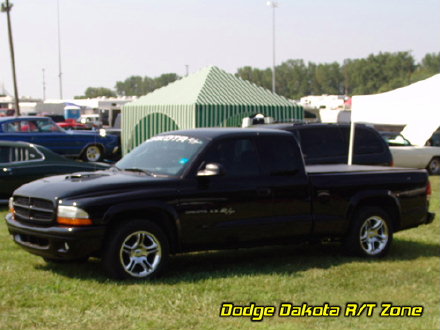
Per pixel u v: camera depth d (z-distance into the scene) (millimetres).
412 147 21859
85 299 6129
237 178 7488
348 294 6621
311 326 5617
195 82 22219
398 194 8602
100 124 40688
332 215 8109
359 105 13219
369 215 8391
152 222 7012
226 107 20828
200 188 7230
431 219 9016
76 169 12539
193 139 7691
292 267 7758
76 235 6613
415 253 8820
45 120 22281
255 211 7562
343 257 8406
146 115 22547
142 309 5891
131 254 6895
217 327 5488
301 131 12352
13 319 5559
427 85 12898
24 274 7090
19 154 12242
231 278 7070
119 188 6910
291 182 7801
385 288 6898
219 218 7336
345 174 8250
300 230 7891
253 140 7754
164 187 7070
